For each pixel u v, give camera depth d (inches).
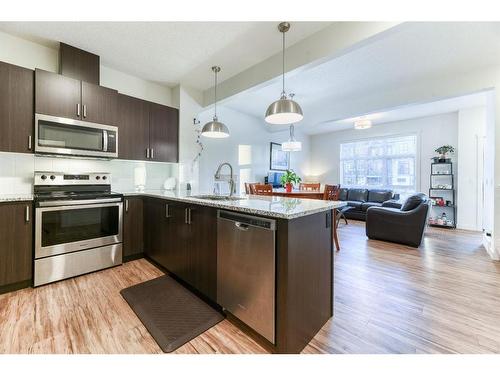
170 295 81.3
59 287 86.6
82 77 104.2
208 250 74.3
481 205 191.3
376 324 66.4
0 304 74.2
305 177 300.7
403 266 110.4
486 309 73.5
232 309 65.7
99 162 120.8
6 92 85.9
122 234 109.6
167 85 144.6
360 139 267.7
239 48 102.9
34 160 102.5
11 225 82.6
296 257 55.0
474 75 121.0
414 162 234.2
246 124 212.4
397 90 144.5
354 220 241.1
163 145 134.6
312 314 61.3
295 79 134.6
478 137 191.8
